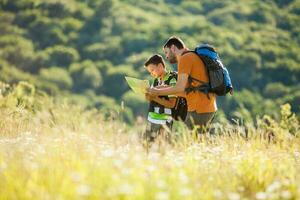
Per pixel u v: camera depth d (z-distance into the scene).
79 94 103.56
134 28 118.19
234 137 6.73
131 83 7.24
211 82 6.90
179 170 4.83
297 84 109.50
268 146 6.50
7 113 9.08
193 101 6.92
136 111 90.56
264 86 107.94
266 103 95.88
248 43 116.31
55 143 6.23
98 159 5.04
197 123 6.92
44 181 4.39
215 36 115.62
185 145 6.16
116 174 4.20
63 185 4.12
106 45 115.25
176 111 7.49
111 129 7.56
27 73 106.88
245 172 5.09
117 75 105.38
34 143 6.35
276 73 110.00
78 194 3.90
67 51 109.50
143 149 6.09
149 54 110.94
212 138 6.57
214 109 7.00
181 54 7.12
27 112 9.19
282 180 4.79
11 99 9.71
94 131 7.50
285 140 6.58
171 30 118.25
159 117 7.61
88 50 114.69
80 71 105.38
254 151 6.02
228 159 5.59
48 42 116.19
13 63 107.50
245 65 108.50
